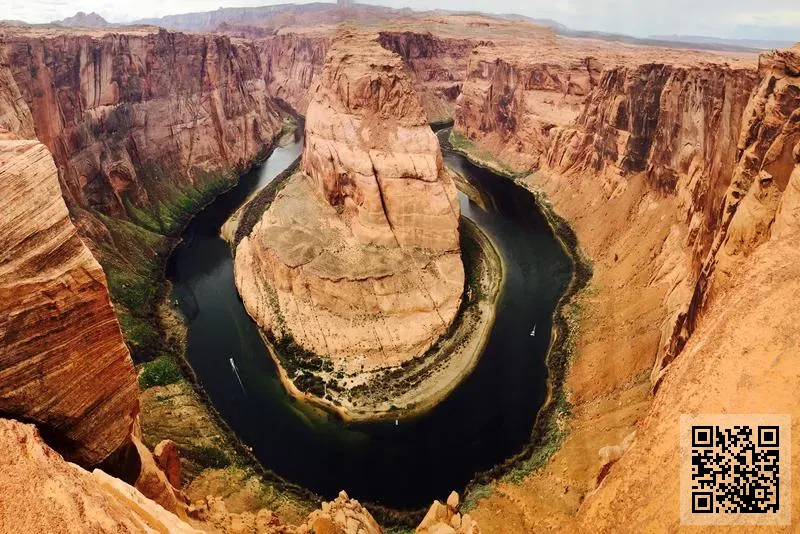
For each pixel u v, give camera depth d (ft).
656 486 56.75
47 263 48.24
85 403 53.21
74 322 50.62
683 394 63.26
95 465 56.29
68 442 53.11
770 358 57.16
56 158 207.31
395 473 129.70
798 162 92.63
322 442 139.54
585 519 68.03
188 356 173.37
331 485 126.31
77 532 34.37
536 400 151.74
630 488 60.70
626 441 84.12
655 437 62.44
